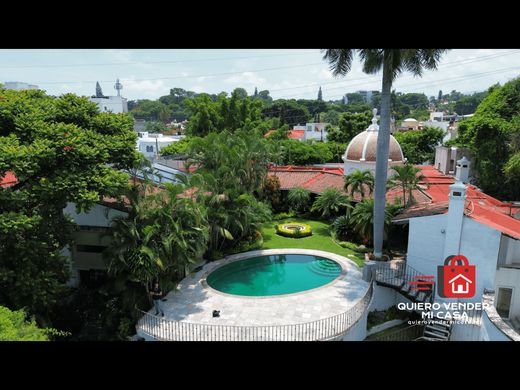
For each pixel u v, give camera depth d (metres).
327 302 19.20
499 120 37.84
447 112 144.00
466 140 42.56
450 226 17.94
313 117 137.00
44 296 15.39
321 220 35.56
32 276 15.55
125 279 17.73
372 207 26.17
